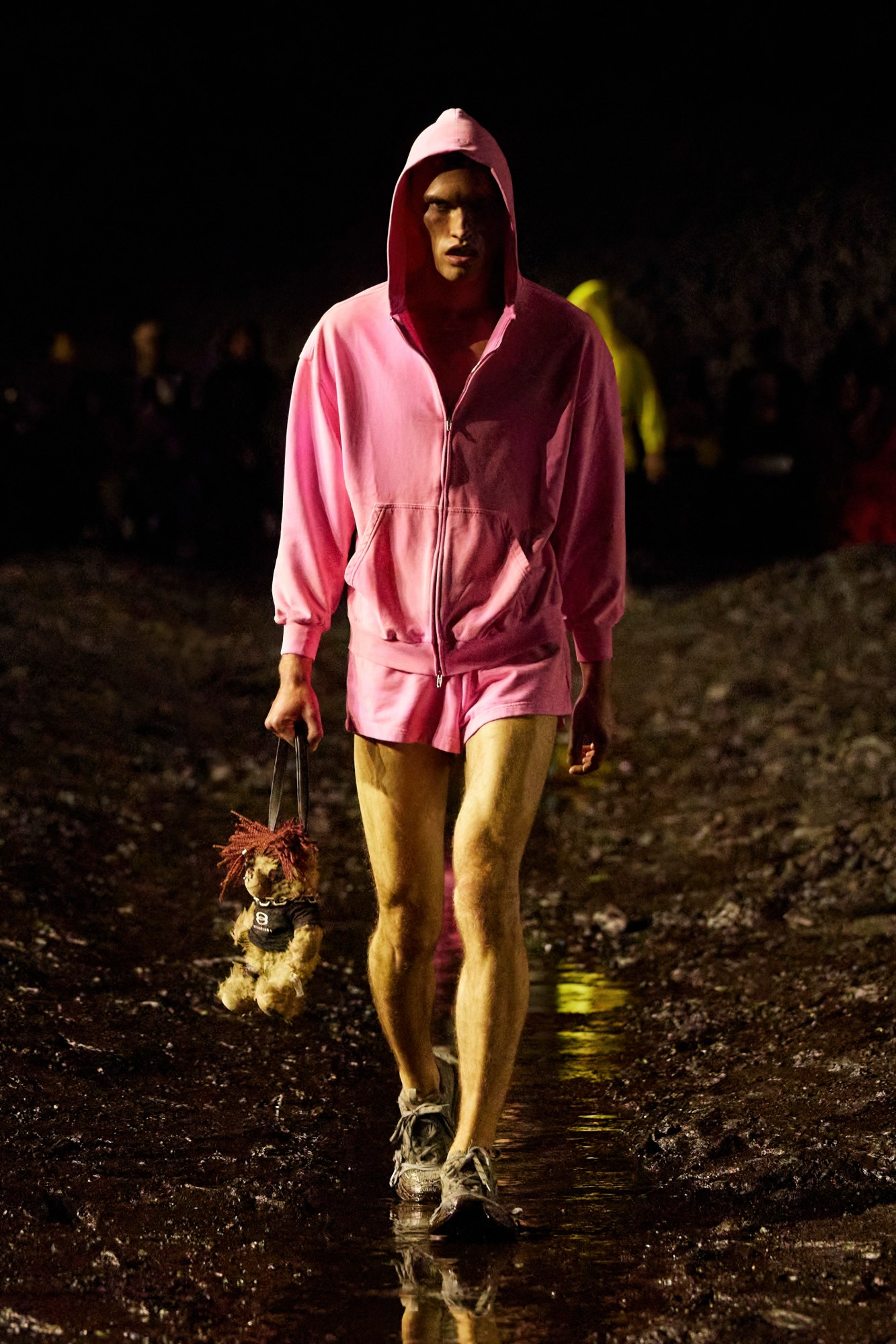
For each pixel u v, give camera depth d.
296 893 5.84
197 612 21.73
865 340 28.94
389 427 5.83
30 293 42.09
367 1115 7.05
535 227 42.75
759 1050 7.54
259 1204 5.92
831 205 41.25
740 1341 4.75
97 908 10.16
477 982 5.72
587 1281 5.25
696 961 9.30
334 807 13.77
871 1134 6.33
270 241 44.19
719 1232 5.60
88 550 24.45
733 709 16.98
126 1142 6.52
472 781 5.79
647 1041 8.05
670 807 13.59
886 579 22.38
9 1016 7.77
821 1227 5.58
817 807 12.71
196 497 26.45
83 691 16.34
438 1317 4.99
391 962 6.11
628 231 41.88
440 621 5.82
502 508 5.80
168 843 12.21
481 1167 5.63
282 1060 7.74
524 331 5.86
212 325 40.47
